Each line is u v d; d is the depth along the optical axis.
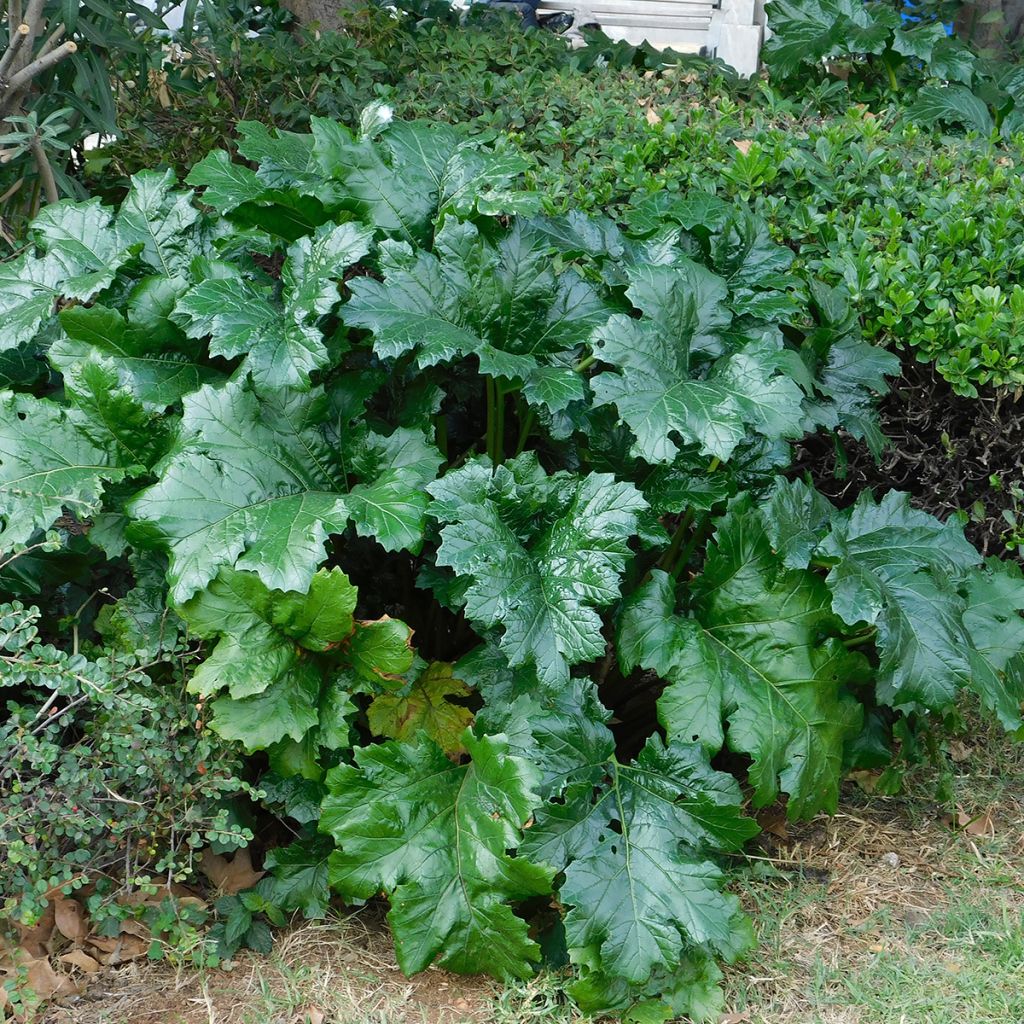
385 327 3.08
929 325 3.92
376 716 3.25
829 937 3.23
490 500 3.10
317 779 3.08
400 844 2.97
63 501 2.97
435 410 3.31
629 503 2.98
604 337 3.13
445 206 3.49
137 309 3.31
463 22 7.05
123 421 3.18
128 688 3.11
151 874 3.18
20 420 3.22
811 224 4.37
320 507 3.03
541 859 2.99
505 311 3.34
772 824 3.63
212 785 3.01
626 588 3.45
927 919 3.29
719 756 3.80
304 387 3.02
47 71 4.63
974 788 3.85
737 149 4.74
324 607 2.95
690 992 2.96
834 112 6.11
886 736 3.61
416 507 2.96
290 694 3.03
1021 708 4.01
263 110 5.80
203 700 3.01
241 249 3.81
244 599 2.98
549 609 2.97
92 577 3.52
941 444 4.12
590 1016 2.92
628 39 8.12
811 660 3.25
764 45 6.78
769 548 3.31
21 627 2.83
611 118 5.26
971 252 4.27
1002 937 3.18
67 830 2.88
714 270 3.76
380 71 6.00
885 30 6.15
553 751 3.09
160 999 2.93
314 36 6.23
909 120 5.80
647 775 3.14
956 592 3.29
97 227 3.62
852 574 3.10
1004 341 3.87
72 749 2.94
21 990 2.80
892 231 4.27
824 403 3.67
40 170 4.27
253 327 3.08
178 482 3.01
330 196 3.44
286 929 3.18
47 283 3.52
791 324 3.71
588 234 3.68
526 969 2.92
